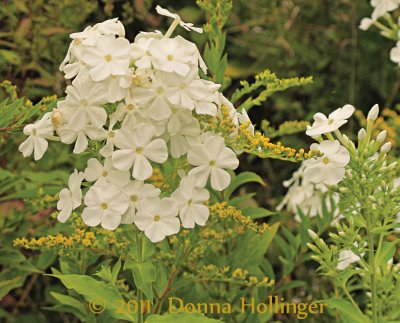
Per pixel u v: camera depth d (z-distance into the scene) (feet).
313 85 3.88
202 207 1.82
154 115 1.73
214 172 1.81
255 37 3.91
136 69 1.76
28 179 2.70
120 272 2.46
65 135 1.79
